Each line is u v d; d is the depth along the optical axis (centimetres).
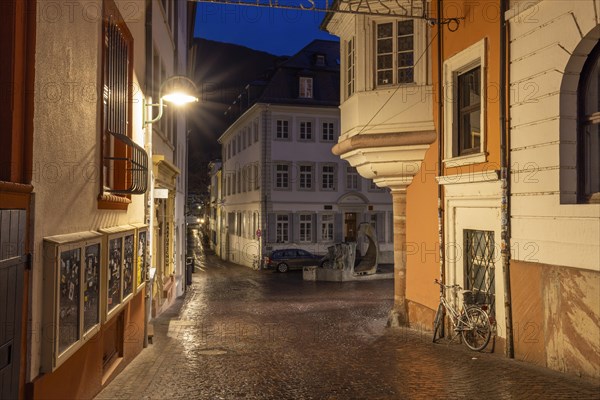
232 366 814
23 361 424
